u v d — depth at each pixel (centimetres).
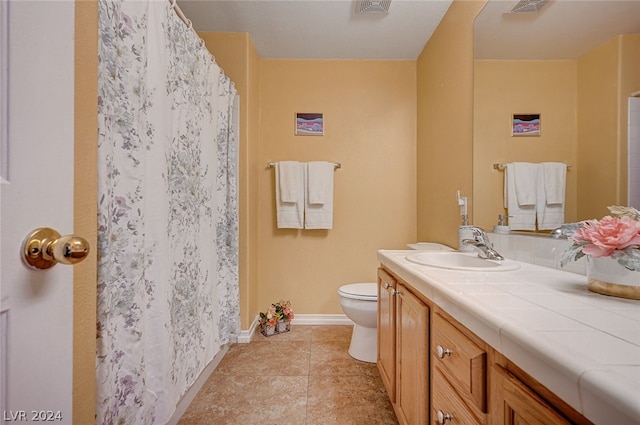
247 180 212
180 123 128
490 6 139
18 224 40
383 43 224
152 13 104
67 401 47
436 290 78
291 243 247
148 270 103
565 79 101
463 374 66
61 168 47
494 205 136
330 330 234
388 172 246
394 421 130
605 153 88
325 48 232
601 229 68
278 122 246
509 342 48
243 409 138
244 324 212
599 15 90
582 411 34
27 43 42
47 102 44
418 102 243
